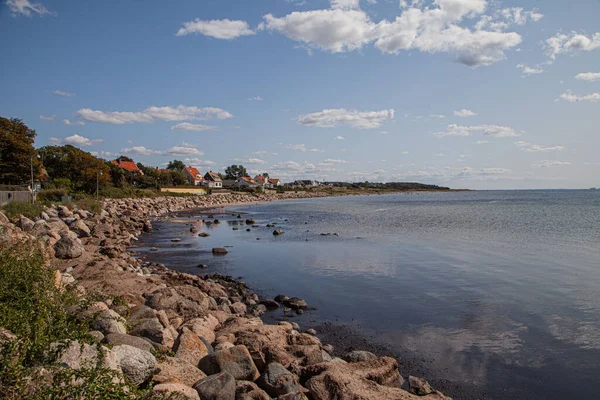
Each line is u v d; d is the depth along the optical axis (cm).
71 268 1500
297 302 1484
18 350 528
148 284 1416
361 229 4056
